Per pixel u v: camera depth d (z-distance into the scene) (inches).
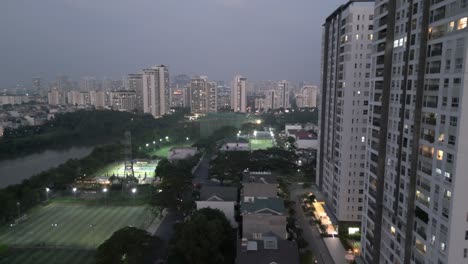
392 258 3511.3
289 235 4955.7
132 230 4180.6
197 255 3964.1
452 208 2588.6
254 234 4527.6
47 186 7170.3
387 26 3553.2
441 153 2738.7
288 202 6225.4
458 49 2561.5
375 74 3914.9
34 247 4827.8
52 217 5940.0
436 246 2780.5
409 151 3196.4
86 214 6092.5
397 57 3452.3
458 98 2549.2
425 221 2938.0
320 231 5428.2
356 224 5349.4
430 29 2925.7
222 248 4586.6
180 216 5984.3
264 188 5703.7
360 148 5285.4
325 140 6732.3
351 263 4429.1
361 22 5083.7
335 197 5674.2
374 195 3890.3
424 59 2989.7
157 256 4539.9
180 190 6235.2
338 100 5570.9
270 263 3516.2
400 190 3351.4
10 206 5674.2
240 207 5305.1
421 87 3021.7
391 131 3558.1
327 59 6569.9
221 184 7849.4
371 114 4020.7
